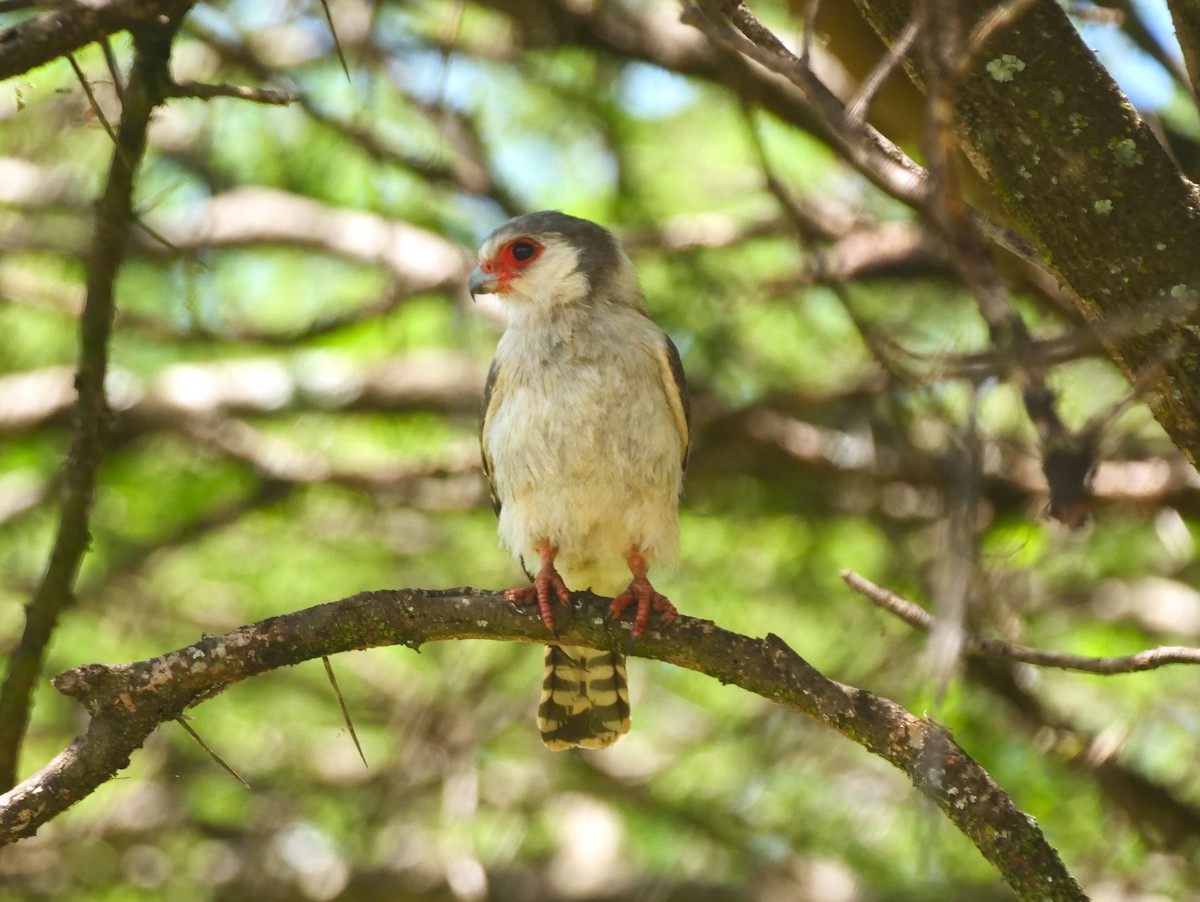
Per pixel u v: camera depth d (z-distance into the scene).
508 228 8.71
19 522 13.50
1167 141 8.95
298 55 12.79
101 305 6.87
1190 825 10.56
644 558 8.41
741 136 12.80
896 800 11.76
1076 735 10.42
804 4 10.01
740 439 12.23
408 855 13.32
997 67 5.68
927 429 10.91
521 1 11.74
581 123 13.35
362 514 13.84
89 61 12.09
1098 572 11.87
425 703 12.57
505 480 8.43
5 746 7.12
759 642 6.39
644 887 13.01
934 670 4.30
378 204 12.84
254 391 13.42
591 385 8.18
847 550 12.65
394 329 14.01
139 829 12.98
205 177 13.30
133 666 6.24
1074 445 4.30
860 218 12.08
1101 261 5.71
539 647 12.91
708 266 12.70
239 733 13.35
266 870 13.20
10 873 12.65
